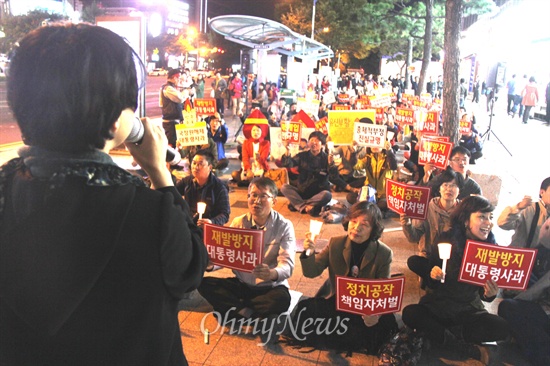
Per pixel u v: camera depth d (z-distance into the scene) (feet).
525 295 14.28
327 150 31.86
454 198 17.17
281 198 30.45
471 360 13.48
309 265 13.99
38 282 3.82
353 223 13.64
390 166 26.76
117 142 4.37
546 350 13.14
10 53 4.09
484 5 67.41
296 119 38.29
